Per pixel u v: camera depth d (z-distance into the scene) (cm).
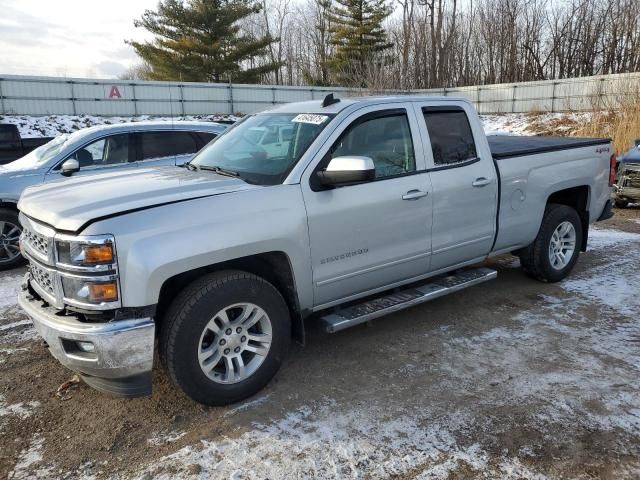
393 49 4738
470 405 334
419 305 506
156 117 3350
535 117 2908
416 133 416
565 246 561
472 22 4762
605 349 406
